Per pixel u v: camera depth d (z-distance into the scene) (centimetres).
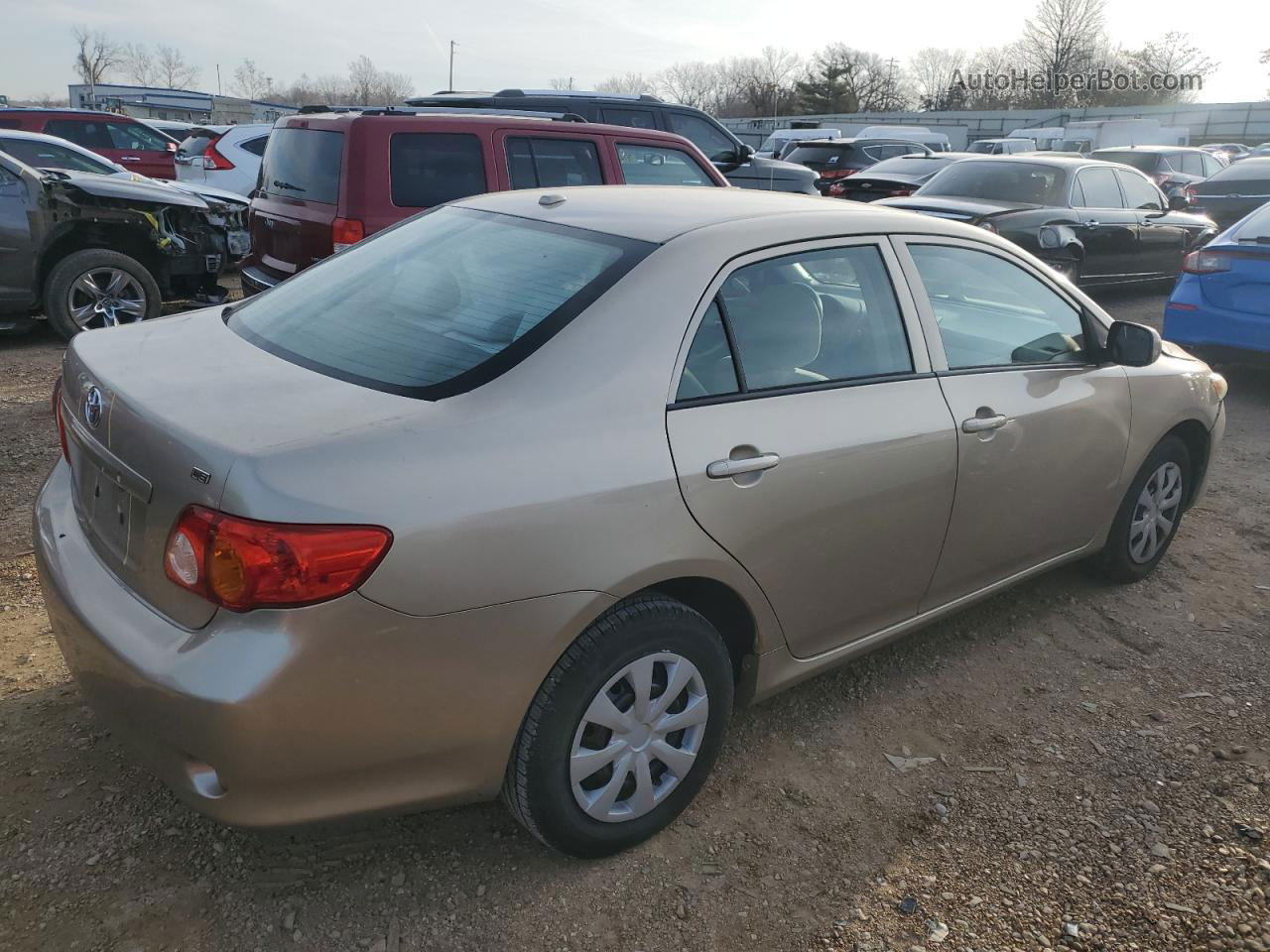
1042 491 354
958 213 959
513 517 218
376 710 210
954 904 249
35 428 557
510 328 249
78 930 229
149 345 272
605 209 302
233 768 202
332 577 198
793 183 1135
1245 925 243
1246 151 3375
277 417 217
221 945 228
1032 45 7325
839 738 318
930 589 328
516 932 236
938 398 312
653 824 264
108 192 785
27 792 270
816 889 254
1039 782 298
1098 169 1065
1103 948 237
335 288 300
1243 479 577
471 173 677
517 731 231
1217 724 331
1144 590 429
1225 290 725
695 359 258
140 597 222
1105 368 381
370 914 238
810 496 274
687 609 254
